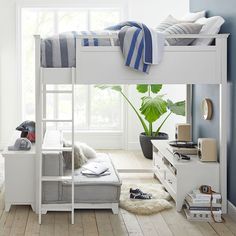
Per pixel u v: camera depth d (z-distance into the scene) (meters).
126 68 3.82
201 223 3.69
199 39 4.02
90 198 3.88
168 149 4.52
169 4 6.61
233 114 3.84
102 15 6.77
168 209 4.00
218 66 3.87
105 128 6.88
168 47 3.83
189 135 4.81
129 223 3.67
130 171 5.08
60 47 3.82
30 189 3.91
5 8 6.50
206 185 3.92
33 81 6.80
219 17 4.02
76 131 6.75
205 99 4.45
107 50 3.80
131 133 6.72
